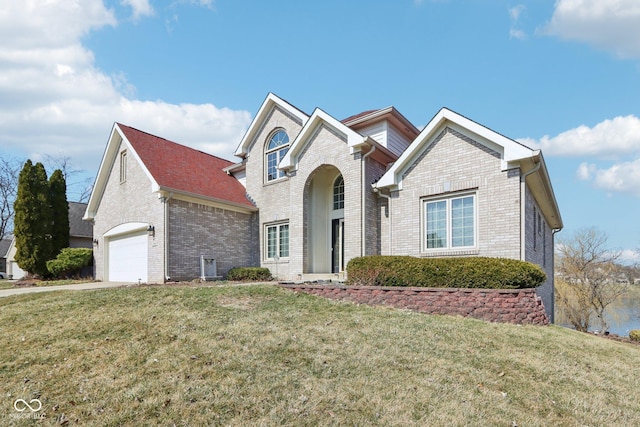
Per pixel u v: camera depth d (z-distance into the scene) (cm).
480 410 466
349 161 1484
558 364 637
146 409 448
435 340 702
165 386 499
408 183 1330
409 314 895
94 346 635
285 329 723
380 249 1462
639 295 3291
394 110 1645
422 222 1293
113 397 475
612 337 1373
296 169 1678
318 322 782
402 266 1087
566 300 3020
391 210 1367
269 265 1836
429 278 1034
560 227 2027
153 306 874
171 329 705
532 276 946
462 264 1000
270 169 1953
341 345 651
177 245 1614
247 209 1897
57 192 2348
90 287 1482
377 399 476
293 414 439
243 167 2089
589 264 2986
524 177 1107
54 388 501
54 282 1866
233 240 1859
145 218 1683
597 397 531
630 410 504
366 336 704
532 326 860
